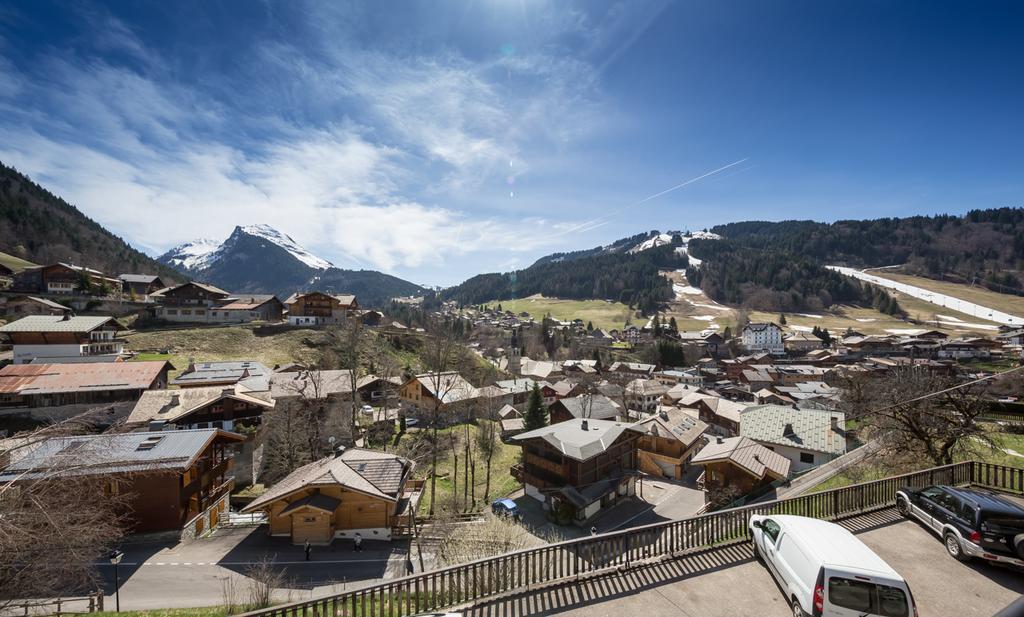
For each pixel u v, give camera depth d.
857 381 61.31
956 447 29.41
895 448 29.38
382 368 82.12
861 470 31.80
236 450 43.09
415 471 47.00
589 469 41.12
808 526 11.03
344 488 28.62
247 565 24.64
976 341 120.81
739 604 10.49
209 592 21.42
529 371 121.00
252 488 42.97
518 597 11.03
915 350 126.19
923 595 10.75
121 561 24.67
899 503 15.26
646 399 87.44
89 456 21.52
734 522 13.74
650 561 12.38
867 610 8.77
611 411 65.75
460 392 68.31
